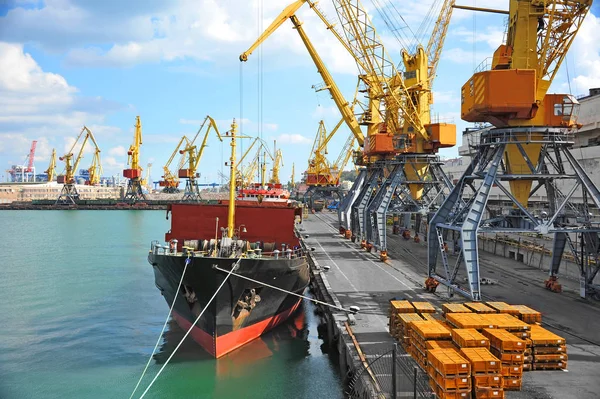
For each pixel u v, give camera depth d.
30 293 47.03
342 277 40.97
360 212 66.94
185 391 24.56
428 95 60.50
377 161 67.00
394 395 17.12
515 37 32.50
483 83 30.33
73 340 32.75
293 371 26.97
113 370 27.45
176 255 28.48
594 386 18.25
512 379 17.89
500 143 31.56
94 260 68.69
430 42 68.88
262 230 35.50
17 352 30.50
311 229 88.19
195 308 28.94
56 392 24.72
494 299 31.91
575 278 38.81
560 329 25.25
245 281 27.83
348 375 23.44
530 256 46.78
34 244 89.00
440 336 19.98
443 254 34.00
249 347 30.69
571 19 31.59
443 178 59.66
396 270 44.59
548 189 34.53
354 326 26.73
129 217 171.75
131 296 45.78
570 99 31.55
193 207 35.50
